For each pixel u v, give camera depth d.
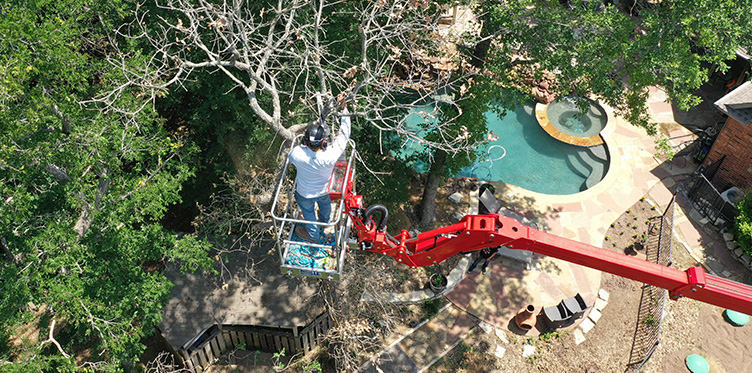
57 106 12.98
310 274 10.48
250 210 17.33
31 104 11.67
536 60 16.05
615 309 19.38
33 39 11.95
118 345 13.57
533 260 20.45
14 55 11.31
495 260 20.45
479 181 23.53
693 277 9.27
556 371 18.00
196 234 16.81
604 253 9.52
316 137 8.73
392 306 19.09
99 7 14.41
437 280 19.17
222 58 16.73
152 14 16.47
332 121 13.34
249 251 17.53
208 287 17.75
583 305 18.66
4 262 12.60
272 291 17.61
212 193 18.89
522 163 24.58
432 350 18.30
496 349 18.38
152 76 13.98
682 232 21.70
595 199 22.72
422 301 19.23
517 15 15.59
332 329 16.42
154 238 15.54
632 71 15.37
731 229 21.47
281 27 17.69
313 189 9.45
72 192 13.58
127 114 12.95
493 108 17.98
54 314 14.19
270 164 18.28
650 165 23.95
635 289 19.91
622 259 9.48
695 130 25.25
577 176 24.12
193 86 16.66
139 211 14.91
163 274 16.28
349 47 17.27
